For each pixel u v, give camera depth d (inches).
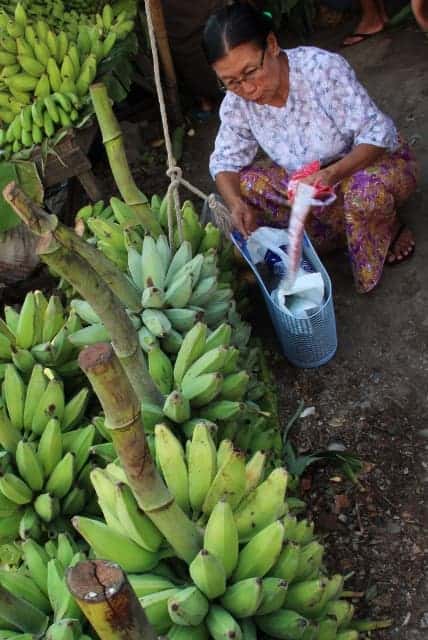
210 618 65.6
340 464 104.3
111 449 86.0
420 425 107.6
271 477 71.2
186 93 195.8
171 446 72.6
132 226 110.6
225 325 94.1
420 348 117.6
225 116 121.0
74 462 85.2
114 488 70.3
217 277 114.7
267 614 69.6
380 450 106.0
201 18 174.4
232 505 72.2
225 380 92.0
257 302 134.5
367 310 126.0
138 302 94.7
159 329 92.3
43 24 144.6
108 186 179.3
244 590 63.9
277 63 108.2
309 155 118.9
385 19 191.6
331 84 109.9
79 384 104.7
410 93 169.6
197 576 63.2
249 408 94.6
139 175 179.5
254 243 118.6
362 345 120.8
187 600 62.8
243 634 67.0
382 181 117.0
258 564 67.2
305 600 70.0
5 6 149.9
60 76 142.5
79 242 61.4
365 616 88.4
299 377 119.7
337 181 111.0
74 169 141.4
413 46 184.1
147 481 56.8
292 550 68.6
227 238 124.6
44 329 102.4
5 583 71.6
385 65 181.8
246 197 127.3
